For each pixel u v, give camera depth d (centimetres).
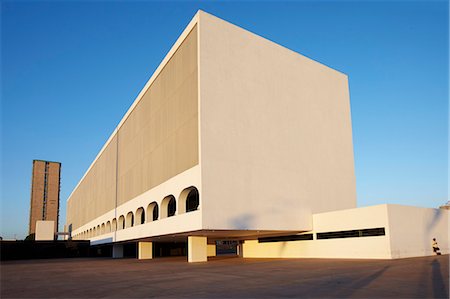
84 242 5519
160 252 5028
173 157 2827
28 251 5053
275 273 1636
